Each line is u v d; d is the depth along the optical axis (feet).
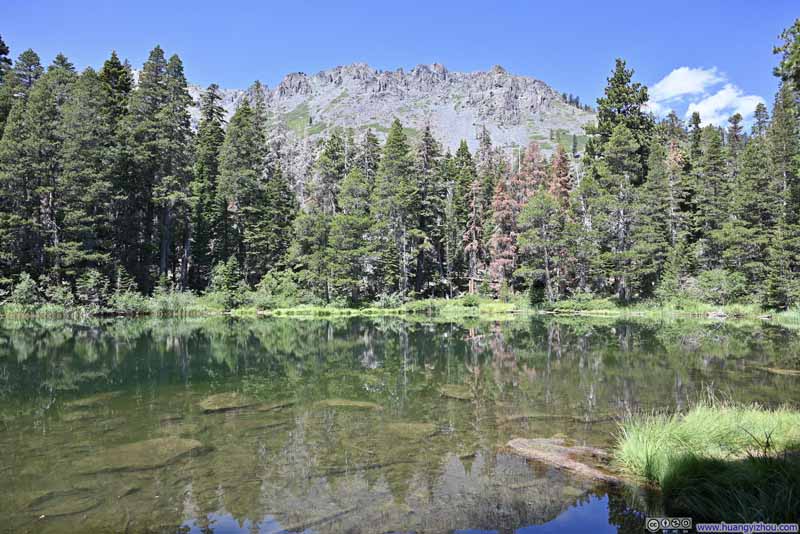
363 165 201.57
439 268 190.39
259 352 61.21
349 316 132.26
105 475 20.67
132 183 140.36
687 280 139.13
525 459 22.22
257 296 144.46
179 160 144.97
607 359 53.62
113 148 129.49
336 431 26.94
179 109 146.51
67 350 62.23
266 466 21.66
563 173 171.63
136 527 16.15
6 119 130.62
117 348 64.23
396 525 16.14
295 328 96.22
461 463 21.80
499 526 15.81
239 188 161.38
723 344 65.87
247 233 157.79
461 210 189.98
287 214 180.34
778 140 143.74
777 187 140.26
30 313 114.83
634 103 162.71
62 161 120.47
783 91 144.15
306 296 151.02
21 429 27.61
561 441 24.84
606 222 139.95
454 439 25.32
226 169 163.12
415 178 178.50
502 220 163.12
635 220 137.90
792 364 49.14
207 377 44.14
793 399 33.83
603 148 159.12
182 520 16.61
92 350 62.28
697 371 45.52
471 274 181.78
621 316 125.29
